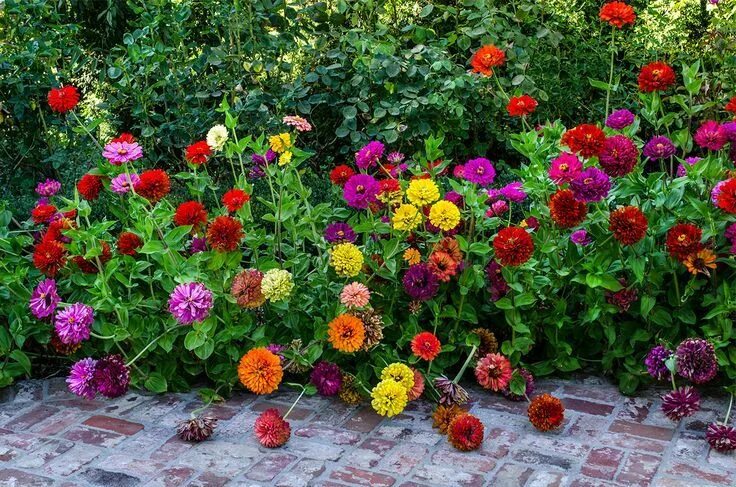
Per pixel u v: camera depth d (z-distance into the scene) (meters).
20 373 3.49
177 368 3.51
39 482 2.74
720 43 5.66
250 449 2.96
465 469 2.79
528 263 3.31
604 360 3.46
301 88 5.51
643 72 3.49
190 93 5.52
